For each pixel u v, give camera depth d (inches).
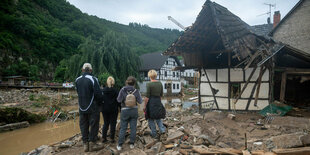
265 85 269.9
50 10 3088.1
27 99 692.1
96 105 147.3
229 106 296.8
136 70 1065.5
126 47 1053.2
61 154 142.4
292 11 491.5
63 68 1637.6
